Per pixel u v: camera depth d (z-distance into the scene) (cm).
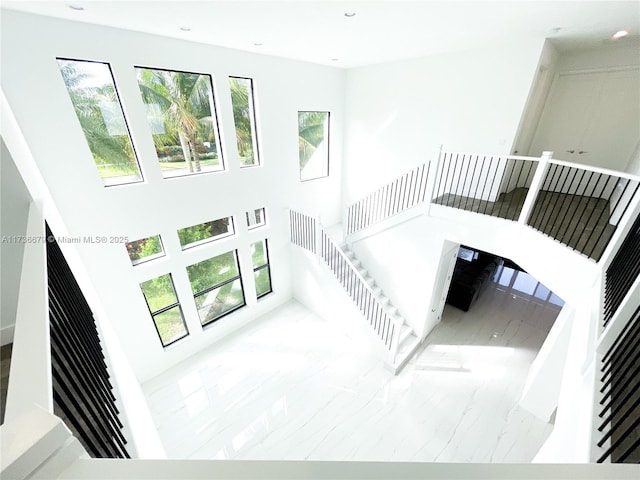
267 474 55
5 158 183
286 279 671
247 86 496
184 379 489
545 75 466
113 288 408
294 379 491
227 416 430
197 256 492
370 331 534
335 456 381
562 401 227
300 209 609
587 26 346
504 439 394
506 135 466
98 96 350
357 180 711
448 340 576
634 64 445
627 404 146
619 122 479
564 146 537
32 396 75
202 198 472
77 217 354
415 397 457
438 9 286
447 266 522
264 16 299
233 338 580
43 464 53
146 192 407
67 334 136
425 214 472
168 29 341
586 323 234
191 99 438
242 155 525
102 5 262
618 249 240
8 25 272
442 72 502
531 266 345
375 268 597
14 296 187
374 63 577
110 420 141
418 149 579
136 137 380
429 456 378
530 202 345
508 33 373
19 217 195
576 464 54
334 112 654
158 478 55
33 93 298
